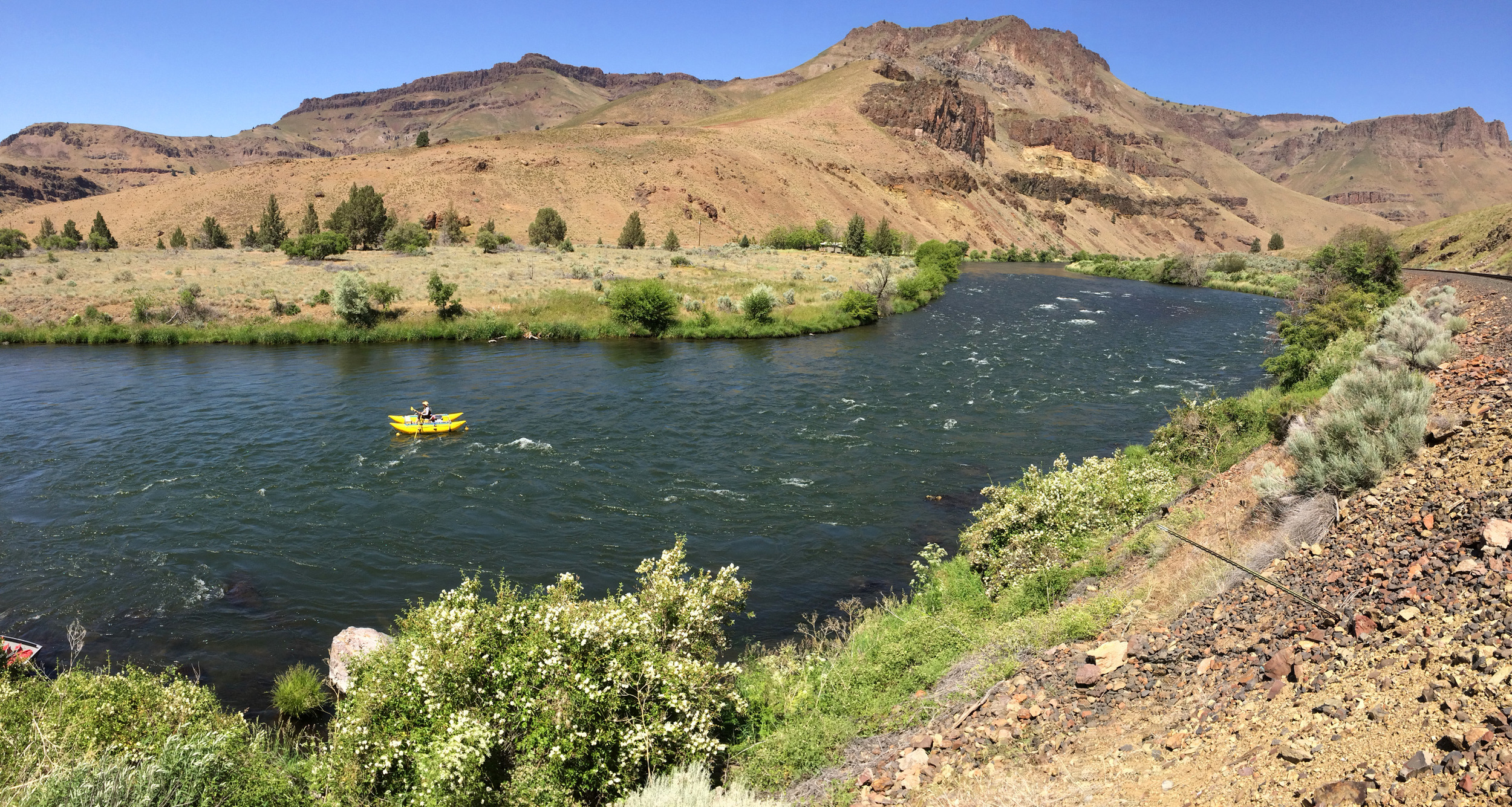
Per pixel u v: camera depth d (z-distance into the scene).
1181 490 13.62
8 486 18.55
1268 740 4.48
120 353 37.25
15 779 5.88
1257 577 6.61
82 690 7.42
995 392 28.59
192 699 7.70
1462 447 7.83
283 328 40.75
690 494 18.06
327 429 23.78
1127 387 29.20
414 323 42.25
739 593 9.01
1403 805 3.40
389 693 6.70
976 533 12.16
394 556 14.73
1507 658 4.05
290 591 13.23
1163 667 6.26
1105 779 4.86
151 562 14.34
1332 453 8.77
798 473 19.56
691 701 7.16
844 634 11.10
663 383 30.55
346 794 6.29
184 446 21.86
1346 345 19.59
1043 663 7.30
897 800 5.66
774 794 6.49
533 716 6.50
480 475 19.47
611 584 13.57
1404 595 5.42
